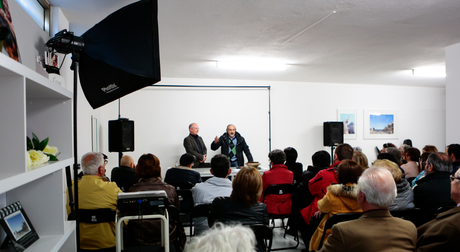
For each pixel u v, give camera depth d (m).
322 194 2.71
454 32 3.71
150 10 1.84
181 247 2.28
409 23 3.41
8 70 0.93
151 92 6.36
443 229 1.32
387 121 7.75
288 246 3.13
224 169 2.53
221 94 6.67
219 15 3.15
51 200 1.43
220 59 4.97
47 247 1.29
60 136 1.63
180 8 2.97
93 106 1.97
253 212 1.86
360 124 7.57
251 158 6.04
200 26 3.46
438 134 8.10
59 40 1.74
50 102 1.62
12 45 1.28
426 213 2.29
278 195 3.08
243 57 4.86
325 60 5.11
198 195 2.45
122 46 1.86
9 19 1.31
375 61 5.18
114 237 2.00
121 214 1.67
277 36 3.84
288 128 7.04
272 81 6.96
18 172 1.03
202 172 4.71
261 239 1.82
